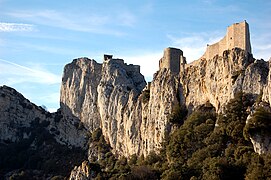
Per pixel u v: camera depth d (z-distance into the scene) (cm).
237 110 14338
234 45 15938
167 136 17238
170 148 15838
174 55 18688
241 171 12494
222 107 15188
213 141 14412
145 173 15462
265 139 12506
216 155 13988
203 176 13000
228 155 13450
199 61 17438
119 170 17538
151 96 18875
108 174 17188
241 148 13050
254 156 12394
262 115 12694
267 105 13238
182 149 15488
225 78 15788
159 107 18212
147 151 18475
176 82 18088
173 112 17375
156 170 15612
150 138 18388
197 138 15412
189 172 13800
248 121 12862
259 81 14625
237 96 14612
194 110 16900
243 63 15475
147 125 18775
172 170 14100
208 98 16638
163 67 18900
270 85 13375
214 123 15475
